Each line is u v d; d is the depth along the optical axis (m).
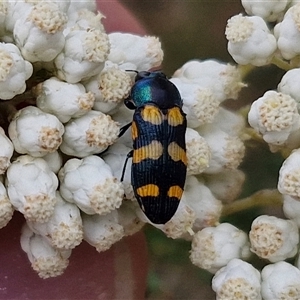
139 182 0.08
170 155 0.08
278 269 0.08
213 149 0.09
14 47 0.08
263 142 0.10
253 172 0.11
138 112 0.08
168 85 0.09
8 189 0.08
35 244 0.08
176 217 0.09
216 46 0.13
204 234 0.09
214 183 0.09
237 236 0.09
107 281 0.10
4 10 0.08
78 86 0.08
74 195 0.08
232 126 0.09
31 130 0.08
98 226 0.08
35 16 0.08
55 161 0.08
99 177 0.08
